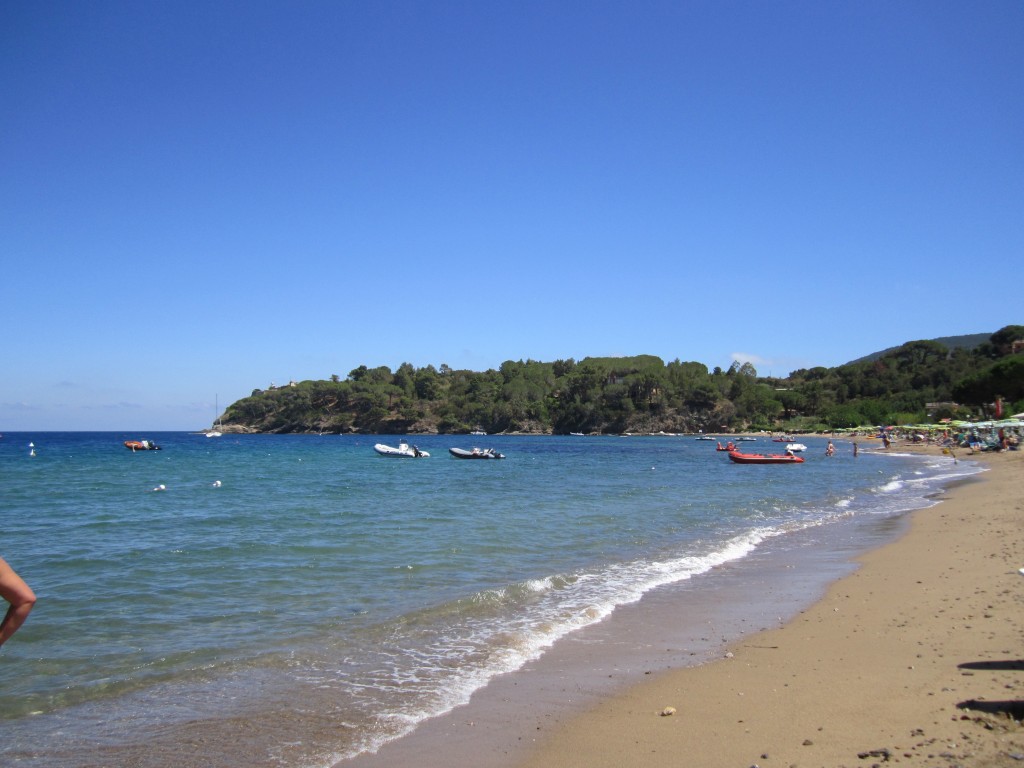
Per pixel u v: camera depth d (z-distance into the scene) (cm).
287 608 1198
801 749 621
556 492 3612
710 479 4672
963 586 1294
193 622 1111
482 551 1762
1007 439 6862
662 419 19700
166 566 1570
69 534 2081
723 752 629
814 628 1066
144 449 9875
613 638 1029
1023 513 2305
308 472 5562
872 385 18588
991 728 633
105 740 680
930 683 775
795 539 1986
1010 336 17675
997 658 852
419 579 1434
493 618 1134
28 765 625
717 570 1537
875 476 4859
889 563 1594
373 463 7025
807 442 12694
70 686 831
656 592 1323
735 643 1002
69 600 1257
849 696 754
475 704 772
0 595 412
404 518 2447
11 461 6906
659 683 834
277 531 2125
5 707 768
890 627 1041
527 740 675
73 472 5316
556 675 868
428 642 1007
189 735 692
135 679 854
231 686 830
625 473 5425
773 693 783
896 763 570
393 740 679
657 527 2212
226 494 3534
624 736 680
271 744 670
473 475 5206
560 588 1354
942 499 3064
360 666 902
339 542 1897
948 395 15525
